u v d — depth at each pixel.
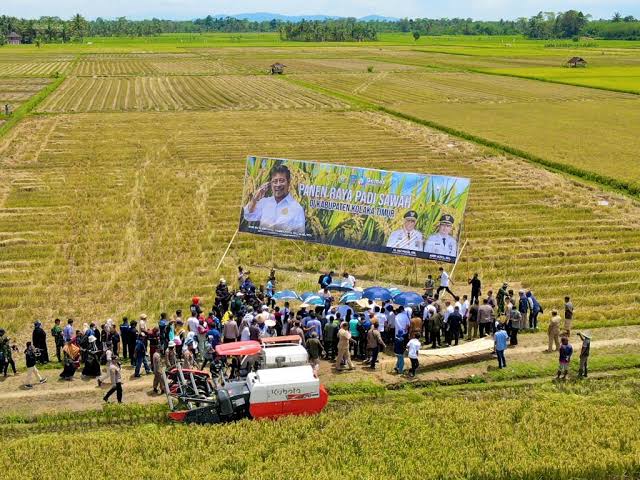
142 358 27.77
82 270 39.81
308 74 154.00
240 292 32.69
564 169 65.44
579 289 37.66
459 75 153.75
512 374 27.95
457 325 30.69
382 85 134.00
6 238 44.81
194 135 79.94
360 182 38.88
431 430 22.59
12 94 113.44
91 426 24.23
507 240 45.78
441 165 66.38
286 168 40.25
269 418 23.38
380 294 33.25
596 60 194.62
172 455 21.09
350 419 23.27
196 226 47.66
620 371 28.31
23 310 34.47
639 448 21.27
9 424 24.25
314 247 44.44
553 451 21.23
